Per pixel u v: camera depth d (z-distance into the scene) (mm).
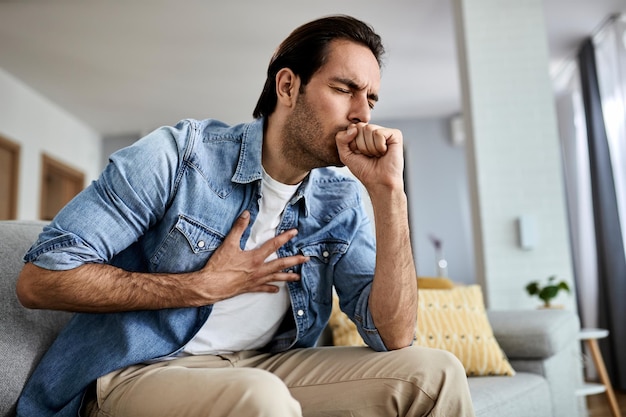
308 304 1203
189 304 1045
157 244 1076
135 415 908
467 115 3658
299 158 1122
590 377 4559
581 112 4938
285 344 1213
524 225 3402
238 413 797
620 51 4160
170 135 1098
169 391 886
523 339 1949
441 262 6371
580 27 4422
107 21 4305
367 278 1212
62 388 1031
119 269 1008
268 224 1166
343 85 1090
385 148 1109
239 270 1083
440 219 6473
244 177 1116
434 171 6555
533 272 3412
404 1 4113
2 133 5105
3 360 1039
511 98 3588
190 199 1078
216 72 5281
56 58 4922
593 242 4785
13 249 1169
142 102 6004
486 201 3492
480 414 1428
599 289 4398
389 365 1042
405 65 5191
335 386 1064
